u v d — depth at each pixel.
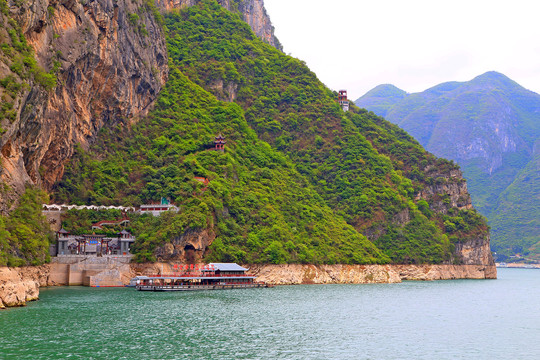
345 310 131.75
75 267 169.88
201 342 91.25
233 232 197.62
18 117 136.62
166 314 116.12
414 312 133.62
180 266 177.75
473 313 136.75
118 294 148.75
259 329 103.50
